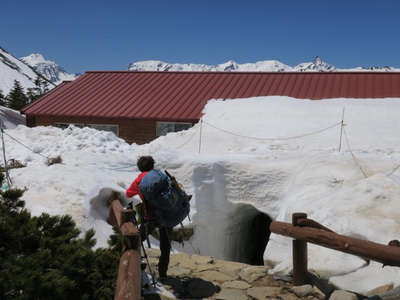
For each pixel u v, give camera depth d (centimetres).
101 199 760
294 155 1092
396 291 450
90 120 2180
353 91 2155
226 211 1042
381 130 1336
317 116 1494
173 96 2309
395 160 928
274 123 1464
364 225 584
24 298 363
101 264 459
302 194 825
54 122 2238
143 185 513
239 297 511
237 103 1758
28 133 1505
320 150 1170
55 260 428
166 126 2081
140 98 2320
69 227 497
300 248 527
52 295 384
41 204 752
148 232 522
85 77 2728
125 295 314
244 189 1010
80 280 438
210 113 1695
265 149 1228
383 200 630
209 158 1047
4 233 430
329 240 470
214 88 2362
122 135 2142
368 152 1127
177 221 527
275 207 965
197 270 613
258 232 1357
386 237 557
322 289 515
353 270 533
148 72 2720
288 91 2236
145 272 579
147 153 1130
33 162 1152
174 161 1046
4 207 476
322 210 664
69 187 806
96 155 1111
